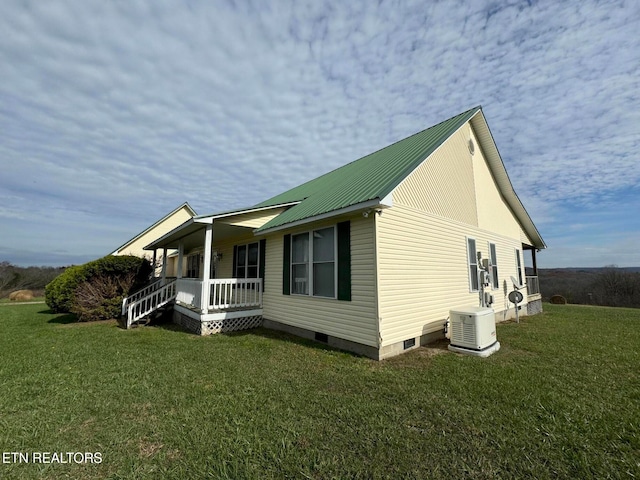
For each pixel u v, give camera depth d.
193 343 7.27
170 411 3.58
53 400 3.92
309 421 3.31
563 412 3.49
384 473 2.42
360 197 6.26
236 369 5.20
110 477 2.40
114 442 2.91
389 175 6.96
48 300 13.21
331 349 6.61
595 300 23.48
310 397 3.97
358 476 2.38
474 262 9.60
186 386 4.38
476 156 10.52
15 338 8.23
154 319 11.23
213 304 8.90
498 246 11.51
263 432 3.07
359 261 6.33
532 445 2.82
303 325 7.83
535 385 4.39
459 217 9.05
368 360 5.77
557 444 2.83
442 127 9.67
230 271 12.06
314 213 7.02
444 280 8.02
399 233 6.61
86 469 2.51
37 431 3.13
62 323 11.29
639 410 3.56
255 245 10.37
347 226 6.66
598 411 3.53
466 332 6.45
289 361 5.69
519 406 3.68
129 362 5.68
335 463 2.54
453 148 9.12
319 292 7.38
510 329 9.43
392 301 6.22
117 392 4.17
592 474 2.42
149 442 2.91
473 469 2.48
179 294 11.12
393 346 6.15
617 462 2.57
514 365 5.46
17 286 27.78
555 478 2.37
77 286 11.73
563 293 25.03
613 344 7.24
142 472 2.44
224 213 8.33
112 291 12.22
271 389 4.25
